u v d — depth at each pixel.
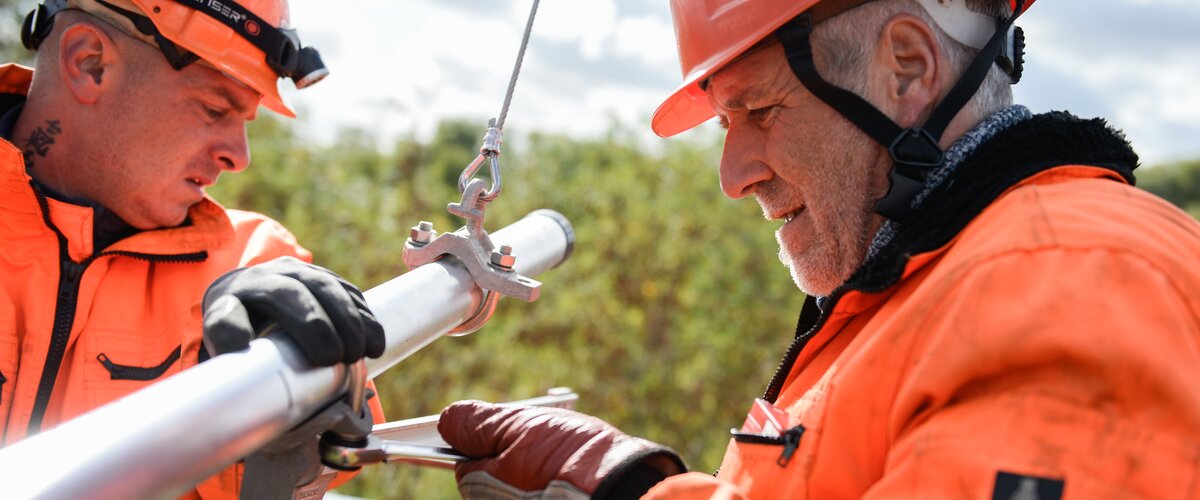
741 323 7.63
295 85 1.90
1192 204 15.51
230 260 1.95
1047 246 0.93
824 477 1.07
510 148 9.52
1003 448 0.85
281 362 0.85
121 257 1.80
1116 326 0.85
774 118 1.26
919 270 1.11
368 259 8.38
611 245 7.86
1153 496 0.81
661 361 7.46
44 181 1.79
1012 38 1.28
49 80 1.79
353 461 0.96
